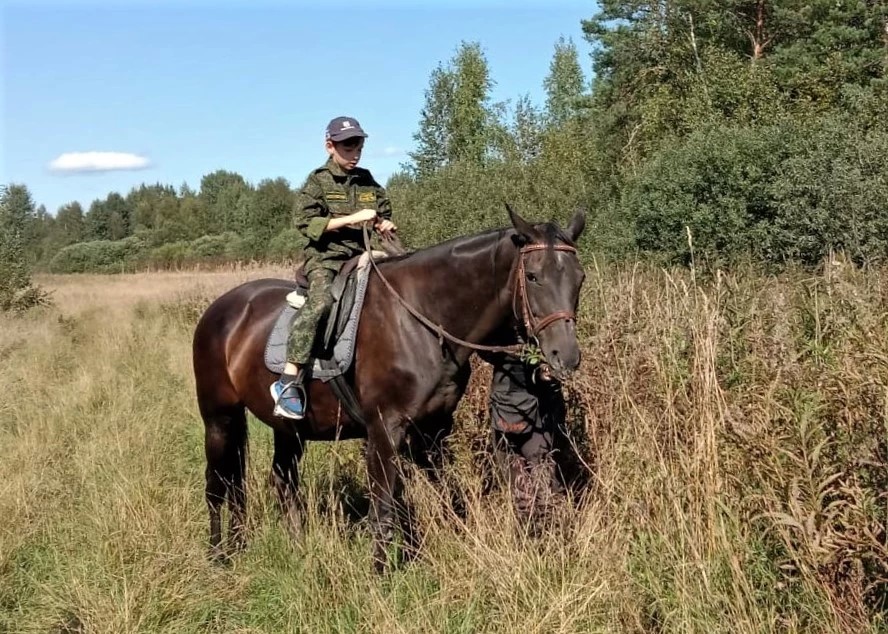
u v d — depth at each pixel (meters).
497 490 5.19
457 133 41.28
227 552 5.34
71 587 4.63
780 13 28.70
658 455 4.30
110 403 9.63
